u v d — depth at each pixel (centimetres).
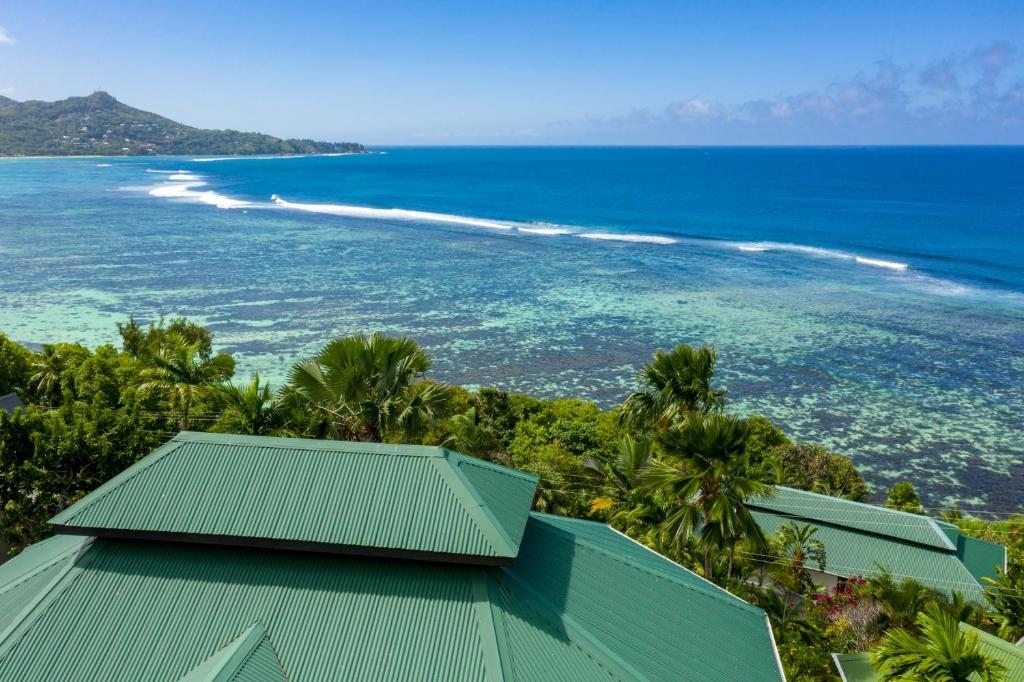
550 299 9656
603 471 3569
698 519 2688
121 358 4762
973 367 7181
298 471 1778
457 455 1873
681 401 3281
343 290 9912
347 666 1505
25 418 3017
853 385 6738
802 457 4600
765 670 1742
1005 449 5544
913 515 3412
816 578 3284
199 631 1579
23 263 11125
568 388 6556
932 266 11725
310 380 2870
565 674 1509
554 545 1894
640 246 13800
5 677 1516
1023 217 17400
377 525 1664
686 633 1756
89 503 1741
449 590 1625
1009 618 2720
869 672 2283
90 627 1594
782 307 9312
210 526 1680
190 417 3697
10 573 1933
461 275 11081
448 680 1472
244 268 11231
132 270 10862
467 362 7175
